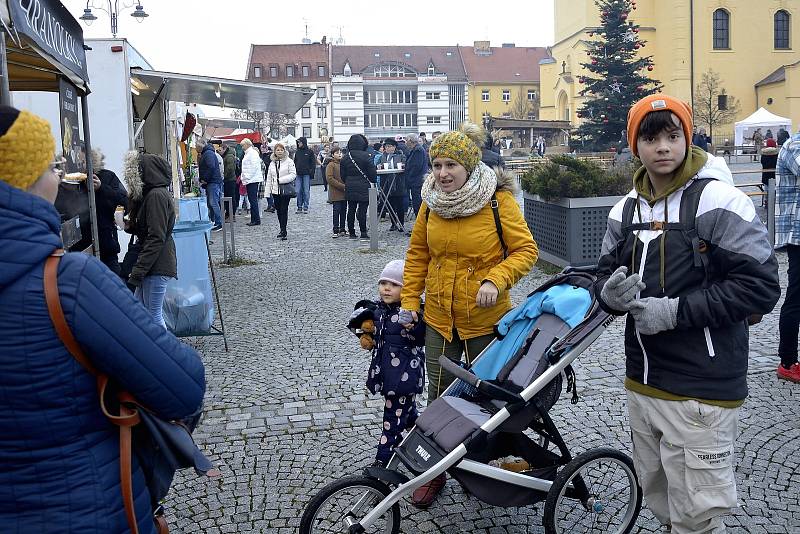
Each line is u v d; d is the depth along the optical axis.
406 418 4.12
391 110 102.56
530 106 101.25
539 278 9.77
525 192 11.54
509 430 3.20
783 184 5.27
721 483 2.71
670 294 2.71
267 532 3.67
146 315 1.91
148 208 5.86
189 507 3.94
